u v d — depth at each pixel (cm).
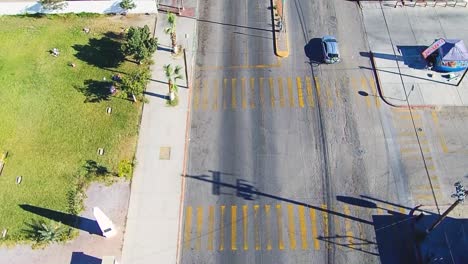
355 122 4584
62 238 3897
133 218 4028
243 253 3844
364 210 4050
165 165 4325
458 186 3450
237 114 4659
